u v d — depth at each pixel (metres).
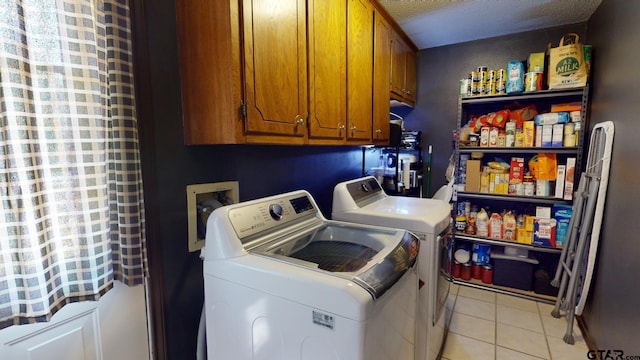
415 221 1.64
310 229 1.38
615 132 1.85
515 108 2.80
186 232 1.29
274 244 1.17
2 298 0.80
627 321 1.56
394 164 3.08
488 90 2.68
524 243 2.64
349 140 1.81
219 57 1.08
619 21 1.85
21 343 0.88
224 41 1.06
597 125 2.05
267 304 0.96
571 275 2.07
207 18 1.10
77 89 0.91
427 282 1.61
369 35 2.01
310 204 1.51
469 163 2.83
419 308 1.61
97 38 0.95
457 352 1.93
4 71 0.76
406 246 1.18
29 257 0.82
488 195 2.76
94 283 0.98
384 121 2.33
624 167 1.69
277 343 0.95
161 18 1.14
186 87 1.19
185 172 1.27
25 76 0.80
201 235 1.36
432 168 3.22
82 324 1.01
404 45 2.79
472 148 2.79
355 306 0.80
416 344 1.62
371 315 0.83
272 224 1.24
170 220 1.23
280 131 1.27
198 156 1.33
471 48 2.97
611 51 1.97
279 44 1.24
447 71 3.09
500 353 1.92
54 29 0.86
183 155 1.26
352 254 1.14
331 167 2.37
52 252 0.88
